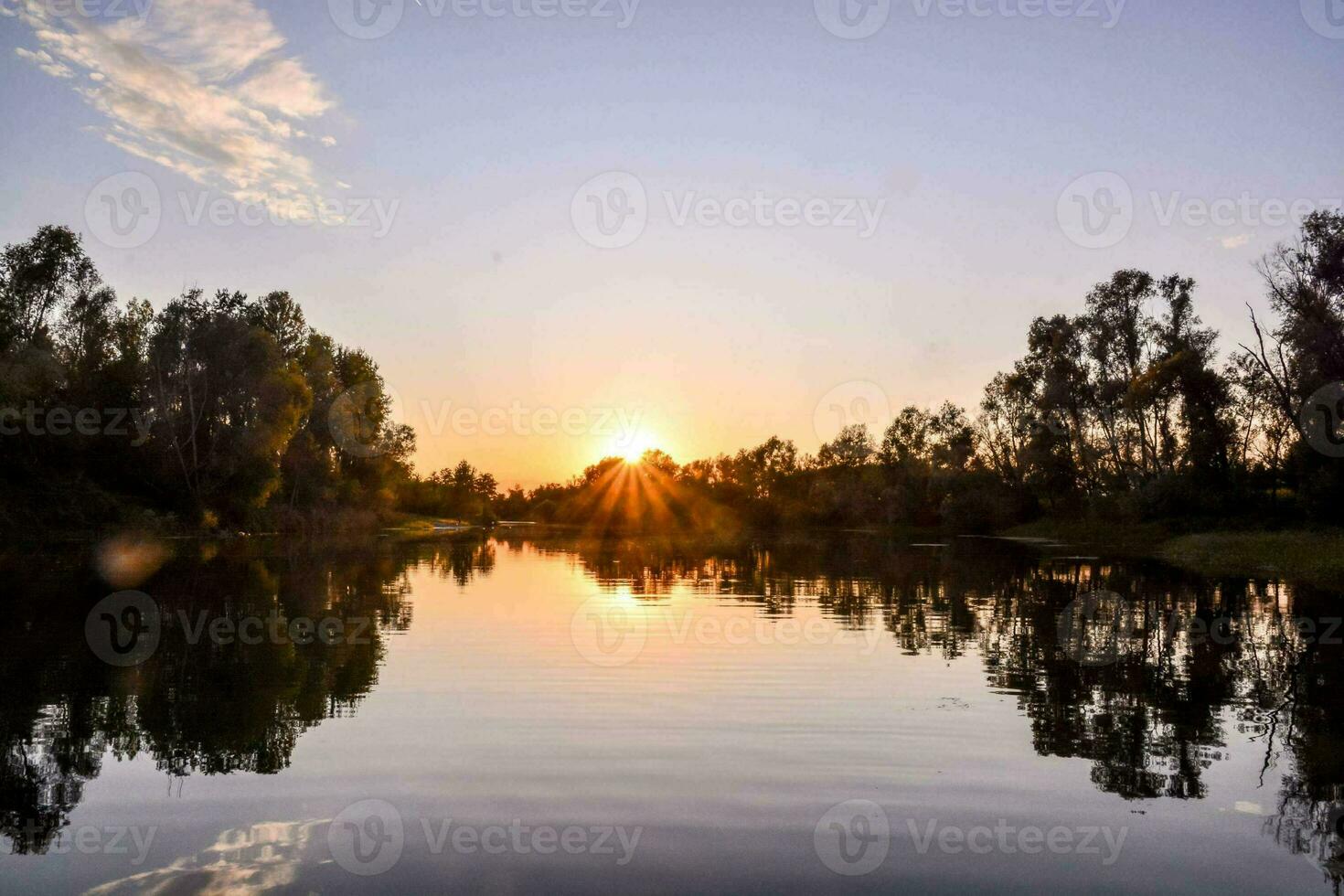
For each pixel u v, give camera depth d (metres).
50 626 20.22
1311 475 50.44
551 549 59.59
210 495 65.25
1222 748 10.88
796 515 120.94
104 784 9.48
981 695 13.51
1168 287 68.25
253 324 74.75
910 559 47.91
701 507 124.88
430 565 40.84
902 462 111.00
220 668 15.45
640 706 12.62
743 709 12.43
